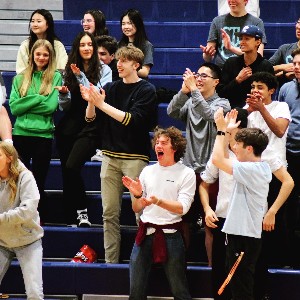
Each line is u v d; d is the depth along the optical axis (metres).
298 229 13.72
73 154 13.43
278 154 12.48
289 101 13.54
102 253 13.45
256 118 12.55
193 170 12.08
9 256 11.79
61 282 12.77
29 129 13.74
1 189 11.45
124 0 18.94
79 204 13.62
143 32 15.84
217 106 12.70
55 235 13.44
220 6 17.97
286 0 18.75
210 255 12.66
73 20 18.25
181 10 18.84
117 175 12.80
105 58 15.21
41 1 19.19
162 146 11.86
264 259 11.85
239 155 11.27
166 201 11.55
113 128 12.76
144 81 12.83
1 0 19.06
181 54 17.23
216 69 12.88
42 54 13.97
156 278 12.65
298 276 12.43
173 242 11.83
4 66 18.30
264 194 11.23
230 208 11.26
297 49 13.54
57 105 13.87
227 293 11.90
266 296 12.34
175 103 12.81
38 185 13.81
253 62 13.84
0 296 12.70
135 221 13.87
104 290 12.73
